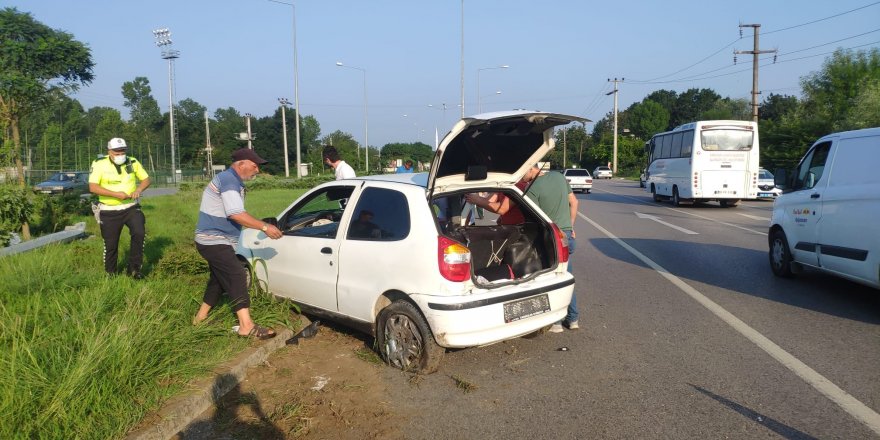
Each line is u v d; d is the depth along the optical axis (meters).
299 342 5.54
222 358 4.72
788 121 38.81
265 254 6.14
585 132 93.25
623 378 4.72
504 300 4.70
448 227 5.33
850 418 3.96
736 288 7.89
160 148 61.03
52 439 3.34
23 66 22.00
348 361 5.08
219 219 5.17
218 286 5.40
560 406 4.21
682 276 8.77
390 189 5.06
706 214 19.45
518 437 3.76
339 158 9.10
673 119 104.94
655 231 14.48
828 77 37.47
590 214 19.44
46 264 6.59
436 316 4.50
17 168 12.48
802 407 4.14
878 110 31.00
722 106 64.81
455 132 4.54
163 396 3.98
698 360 5.11
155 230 12.55
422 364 4.73
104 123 67.25
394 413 4.11
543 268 5.54
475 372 4.86
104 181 6.91
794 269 8.30
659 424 3.92
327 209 6.35
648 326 6.16
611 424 3.93
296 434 3.79
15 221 9.30
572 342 5.64
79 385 3.67
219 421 3.96
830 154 7.31
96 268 7.23
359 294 5.09
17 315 4.62
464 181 5.10
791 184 8.23
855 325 6.07
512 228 5.60
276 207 19.41
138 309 4.94
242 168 5.26
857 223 6.59
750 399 4.29
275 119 91.00
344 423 3.95
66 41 23.22
